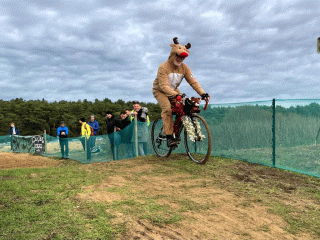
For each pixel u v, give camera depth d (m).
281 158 4.87
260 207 2.94
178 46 4.93
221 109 6.15
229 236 2.27
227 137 5.92
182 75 5.18
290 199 3.21
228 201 3.09
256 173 4.38
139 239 2.15
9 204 2.87
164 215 2.63
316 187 3.69
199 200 3.09
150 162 5.34
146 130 7.23
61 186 3.58
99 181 3.89
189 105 4.77
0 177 4.13
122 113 7.89
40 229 2.28
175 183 3.79
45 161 9.25
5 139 13.22
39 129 86.62
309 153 5.02
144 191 3.40
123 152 7.48
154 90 5.39
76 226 2.34
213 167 4.70
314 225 2.53
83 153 8.89
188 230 2.34
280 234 2.35
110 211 2.70
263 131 5.16
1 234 2.19
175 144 5.10
